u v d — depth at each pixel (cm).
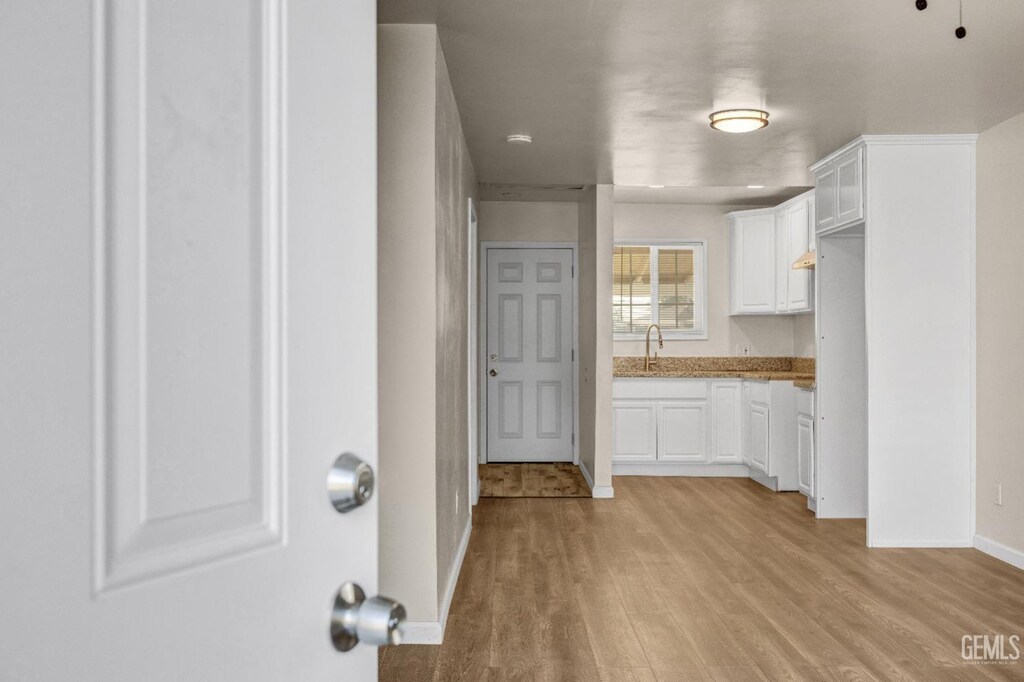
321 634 81
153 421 64
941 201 486
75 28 58
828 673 297
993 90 399
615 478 739
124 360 62
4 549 55
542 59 361
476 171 600
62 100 58
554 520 564
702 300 803
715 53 351
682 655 315
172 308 66
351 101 86
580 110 438
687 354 806
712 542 500
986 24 318
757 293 770
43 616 57
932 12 307
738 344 805
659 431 748
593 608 374
